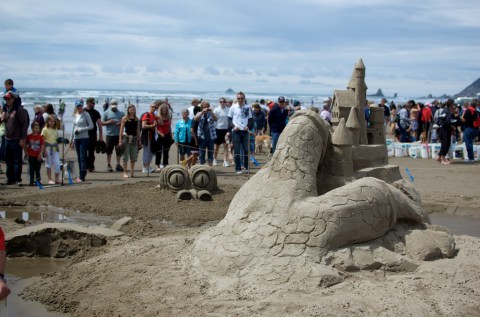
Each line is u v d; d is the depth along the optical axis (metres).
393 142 23.16
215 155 18.39
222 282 5.81
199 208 11.45
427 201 12.33
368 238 6.12
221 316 5.17
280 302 5.25
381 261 5.98
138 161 20.12
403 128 24.61
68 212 11.30
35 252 8.16
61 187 13.98
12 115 14.04
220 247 6.23
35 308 5.97
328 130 6.86
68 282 6.59
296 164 6.35
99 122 16.66
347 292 5.49
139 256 7.18
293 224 5.99
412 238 6.41
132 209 11.29
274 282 5.64
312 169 6.39
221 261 6.05
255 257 5.93
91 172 16.75
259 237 6.05
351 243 6.04
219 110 17.84
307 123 6.55
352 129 7.53
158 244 7.76
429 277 5.87
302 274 5.64
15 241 8.10
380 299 5.35
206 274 6.05
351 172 7.02
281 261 5.80
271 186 6.35
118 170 16.98
